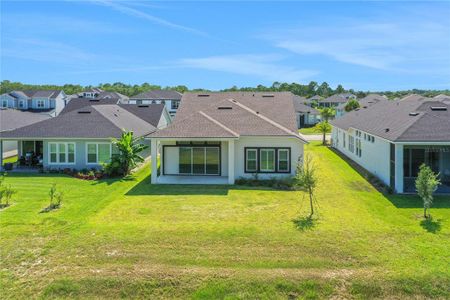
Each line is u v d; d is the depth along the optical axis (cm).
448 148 2278
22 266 1208
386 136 2233
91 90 9562
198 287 1108
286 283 1112
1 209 1777
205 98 3512
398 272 1148
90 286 1110
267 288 1100
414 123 2181
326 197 2036
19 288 1098
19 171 2800
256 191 2184
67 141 2795
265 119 2708
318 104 10675
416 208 1802
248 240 1381
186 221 1608
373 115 3203
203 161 2605
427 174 1689
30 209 1778
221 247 1325
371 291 1087
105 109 3384
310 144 4547
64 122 2966
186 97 3553
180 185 2336
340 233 1448
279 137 2458
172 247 1327
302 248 1313
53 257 1262
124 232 1462
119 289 1104
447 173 2398
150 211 1764
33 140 2911
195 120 2569
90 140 2786
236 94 3581
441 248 1305
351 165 3062
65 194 2092
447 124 2166
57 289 1096
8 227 1523
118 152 2795
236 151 2512
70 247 1332
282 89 14988
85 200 1964
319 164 3119
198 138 2367
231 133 2405
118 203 1903
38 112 6775
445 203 1888
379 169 2452
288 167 2497
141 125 3606
